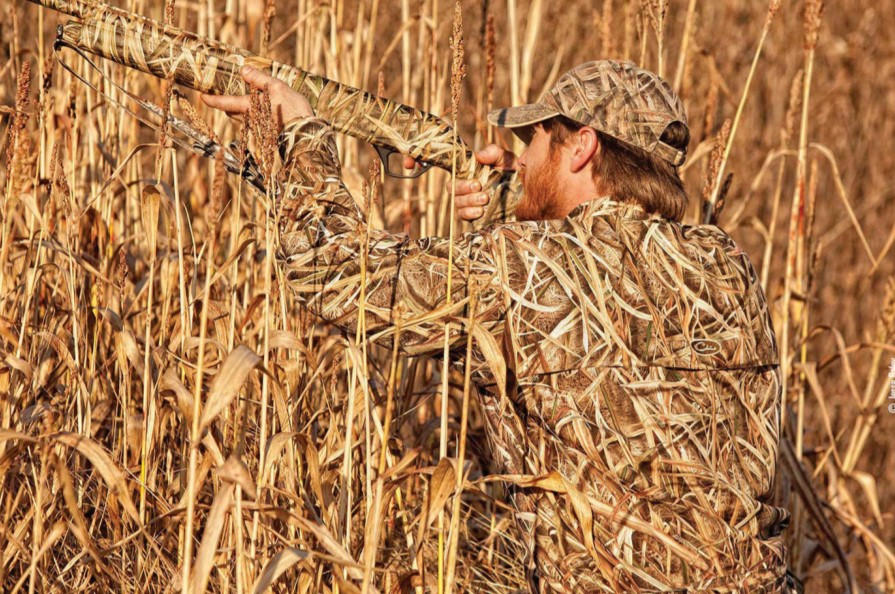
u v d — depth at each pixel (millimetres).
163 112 4039
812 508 6199
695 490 3746
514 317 3787
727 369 3871
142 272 6027
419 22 6730
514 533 5855
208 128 4023
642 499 3721
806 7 5977
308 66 6496
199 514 4762
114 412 5297
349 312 3908
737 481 3869
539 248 3820
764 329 4062
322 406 5637
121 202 6051
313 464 4109
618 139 3963
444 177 6926
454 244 3941
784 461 6418
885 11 15445
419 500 5602
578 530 3822
